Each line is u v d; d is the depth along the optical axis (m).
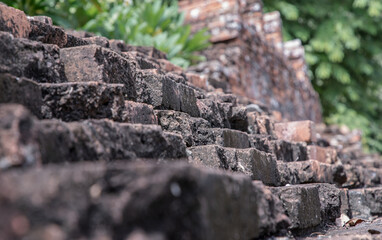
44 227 1.20
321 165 4.41
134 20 6.92
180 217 1.47
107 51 2.76
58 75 2.50
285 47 12.65
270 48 10.07
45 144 1.67
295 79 11.38
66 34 3.09
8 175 1.29
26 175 1.29
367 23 16.72
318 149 5.14
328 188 4.04
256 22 10.76
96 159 1.94
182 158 2.53
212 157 2.90
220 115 3.92
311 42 16.30
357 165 6.85
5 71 2.15
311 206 3.21
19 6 5.63
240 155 3.11
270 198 2.37
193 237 1.48
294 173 4.00
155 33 7.36
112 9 7.00
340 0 17.02
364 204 4.75
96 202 1.34
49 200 1.25
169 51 6.72
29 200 1.22
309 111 12.20
